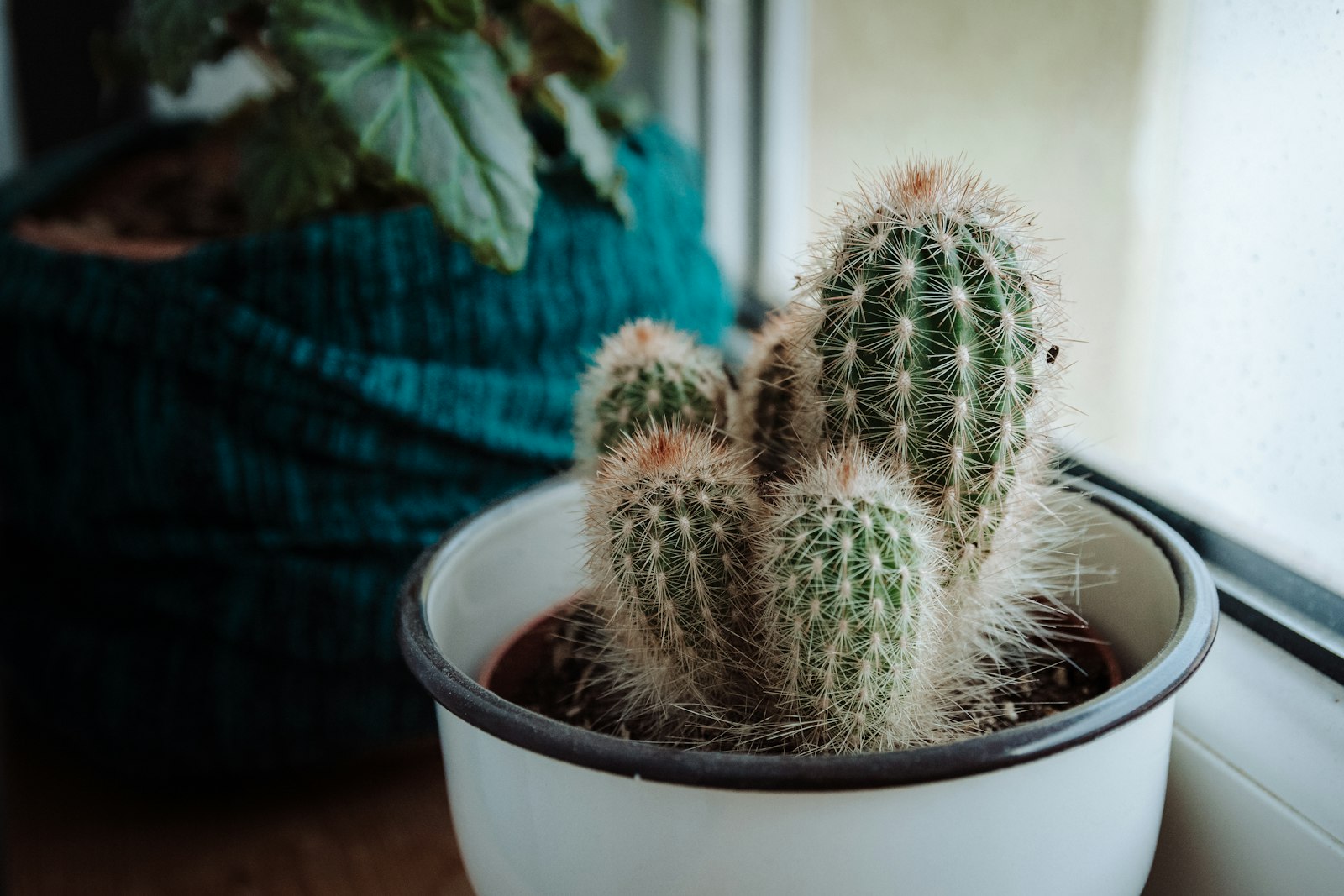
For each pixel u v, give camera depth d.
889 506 0.27
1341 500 0.32
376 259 0.38
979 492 0.28
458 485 0.41
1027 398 0.28
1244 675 0.32
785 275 0.56
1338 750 0.30
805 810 0.25
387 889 0.39
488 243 0.36
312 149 0.38
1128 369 0.42
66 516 0.41
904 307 0.27
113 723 0.41
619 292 0.42
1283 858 0.30
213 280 0.39
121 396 0.39
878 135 0.51
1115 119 0.41
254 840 0.42
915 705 0.29
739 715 0.31
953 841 0.26
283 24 0.37
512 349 0.41
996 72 0.44
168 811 0.43
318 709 0.41
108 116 0.63
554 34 0.42
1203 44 0.37
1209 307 0.37
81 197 0.50
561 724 0.26
